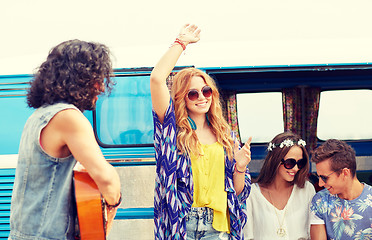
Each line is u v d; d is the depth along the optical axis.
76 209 1.87
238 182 3.01
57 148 1.85
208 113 3.09
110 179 1.84
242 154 2.94
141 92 3.94
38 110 1.92
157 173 2.96
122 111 3.94
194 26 2.95
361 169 4.82
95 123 3.94
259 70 3.88
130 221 3.87
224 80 4.80
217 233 2.90
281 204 3.36
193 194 2.91
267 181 3.38
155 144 2.95
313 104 4.77
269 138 4.80
